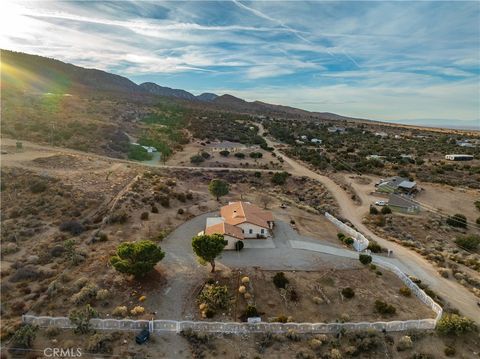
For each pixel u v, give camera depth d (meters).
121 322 29.70
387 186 84.00
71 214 49.22
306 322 32.44
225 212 55.41
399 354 29.45
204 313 32.50
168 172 82.81
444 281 44.31
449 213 71.88
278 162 110.25
